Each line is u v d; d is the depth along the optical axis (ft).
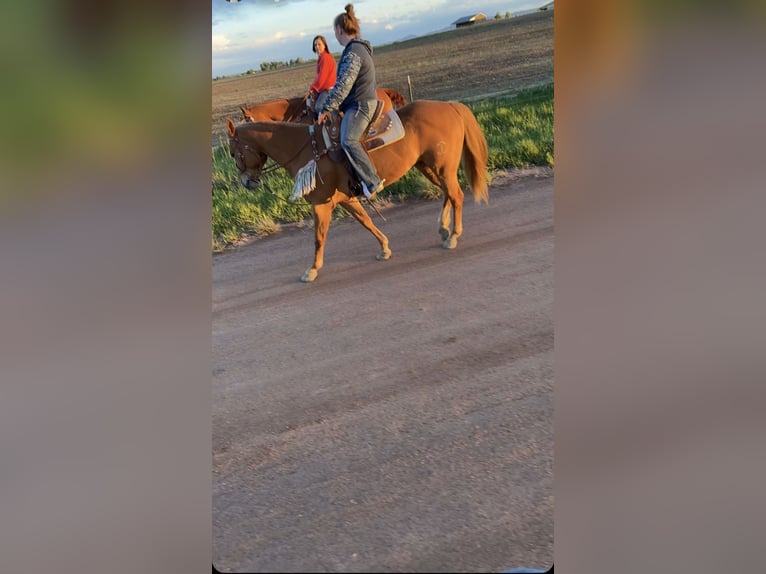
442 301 13.66
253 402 12.07
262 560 9.77
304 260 14.99
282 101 13.74
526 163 14.64
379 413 11.60
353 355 12.76
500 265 14.19
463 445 10.95
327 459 10.96
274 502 10.43
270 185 15.84
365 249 14.78
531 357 12.37
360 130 13.29
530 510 9.99
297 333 13.30
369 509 10.23
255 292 14.33
